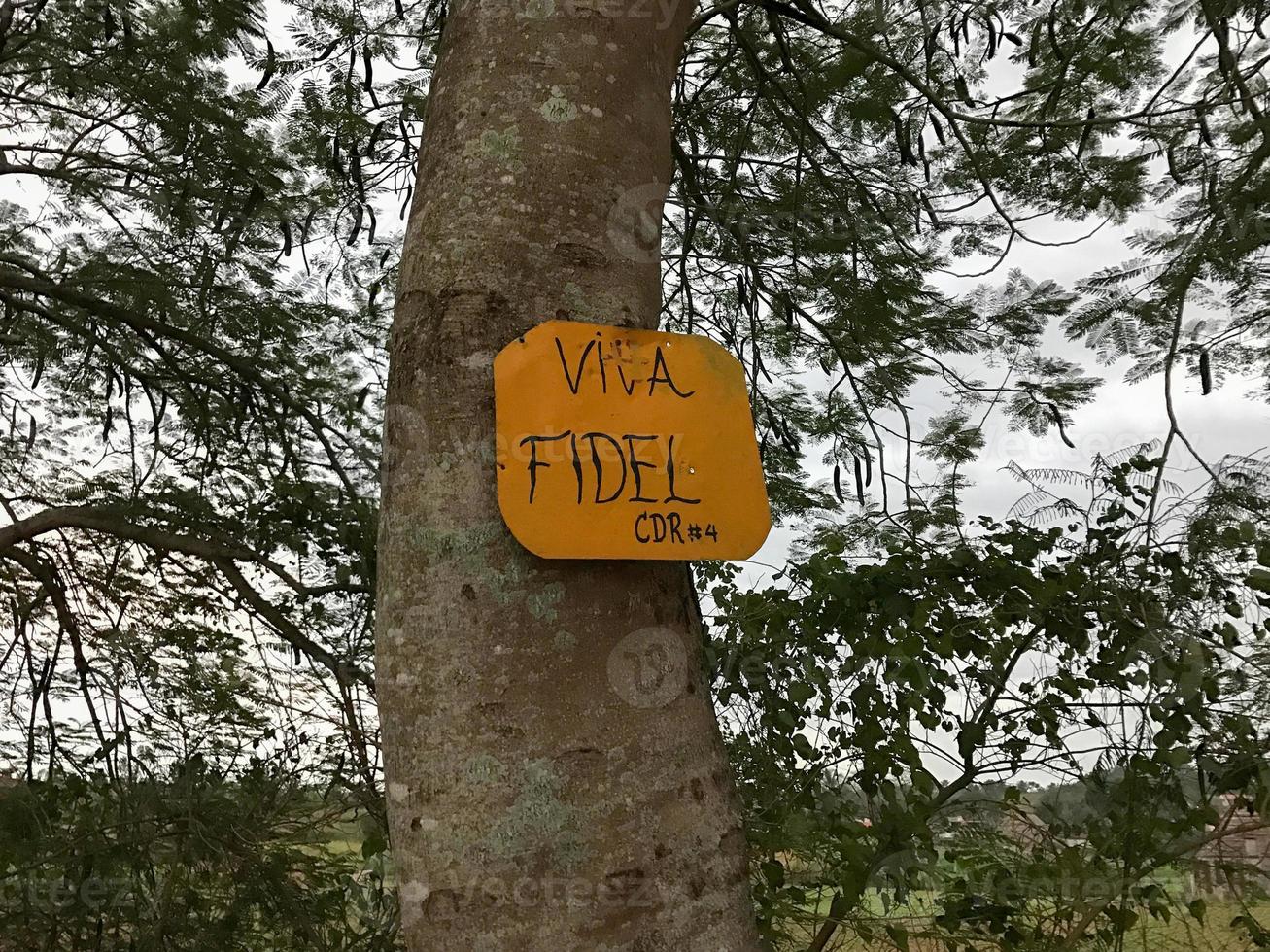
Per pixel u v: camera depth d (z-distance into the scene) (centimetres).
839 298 381
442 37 145
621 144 133
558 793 103
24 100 459
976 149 374
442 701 107
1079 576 230
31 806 305
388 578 116
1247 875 201
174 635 365
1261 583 207
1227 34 287
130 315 405
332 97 356
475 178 126
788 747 245
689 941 104
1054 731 226
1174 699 210
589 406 119
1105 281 353
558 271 124
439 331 120
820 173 340
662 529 117
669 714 113
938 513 294
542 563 111
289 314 455
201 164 405
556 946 99
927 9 356
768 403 346
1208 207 325
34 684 388
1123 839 211
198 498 377
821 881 232
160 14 393
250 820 299
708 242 399
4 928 287
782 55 319
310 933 289
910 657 226
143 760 354
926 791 215
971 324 374
